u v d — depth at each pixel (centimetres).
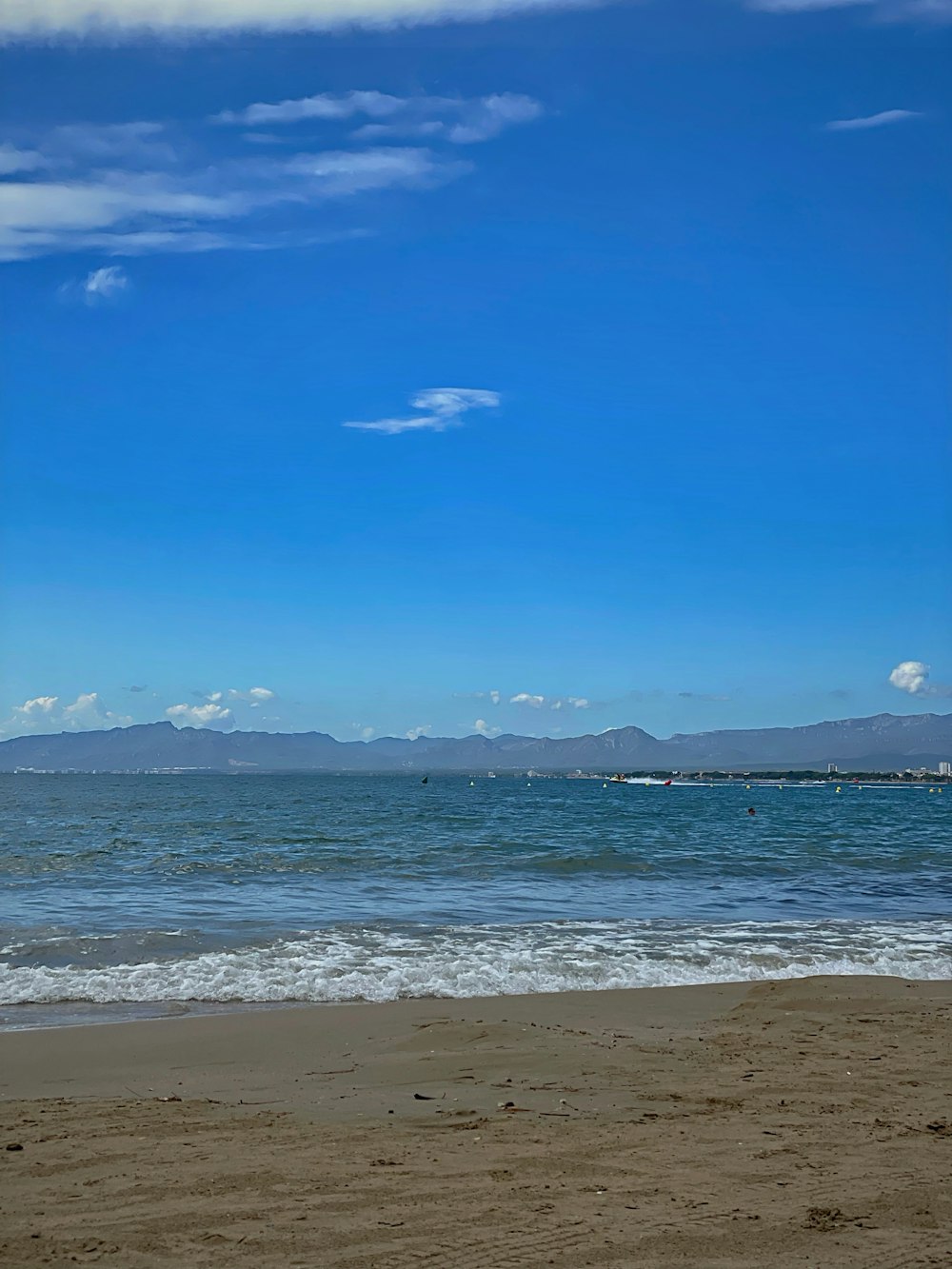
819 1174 625
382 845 3784
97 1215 552
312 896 2350
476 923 1942
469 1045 1046
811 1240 518
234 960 1527
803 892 2603
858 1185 603
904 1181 611
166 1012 1255
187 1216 550
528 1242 513
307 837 4188
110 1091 884
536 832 4750
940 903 2405
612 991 1390
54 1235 523
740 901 2402
